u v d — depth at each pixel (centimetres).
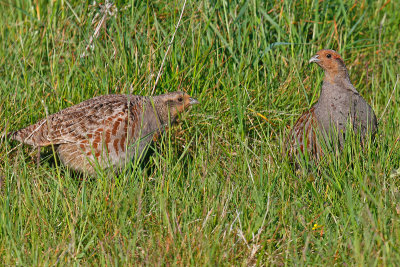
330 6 1395
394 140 1017
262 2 1307
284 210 841
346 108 1005
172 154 1022
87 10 1315
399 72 1313
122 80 1171
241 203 850
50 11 1338
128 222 830
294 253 757
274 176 934
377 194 827
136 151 962
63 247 763
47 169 1031
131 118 1004
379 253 729
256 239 790
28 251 771
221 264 746
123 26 1247
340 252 754
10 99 1135
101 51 1216
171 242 773
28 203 839
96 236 801
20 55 1270
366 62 1327
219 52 1270
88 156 998
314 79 1264
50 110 1134
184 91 1177
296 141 1022
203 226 793
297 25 1348
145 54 1214
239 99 1123
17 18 1434
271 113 1162
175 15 1275
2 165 1016
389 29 1436
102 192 884
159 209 862
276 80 1238
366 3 1436
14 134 1025
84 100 1097
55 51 1262
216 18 1270
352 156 961
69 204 852
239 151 1015
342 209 852
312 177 932
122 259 735
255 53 1254
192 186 905
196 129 1088
